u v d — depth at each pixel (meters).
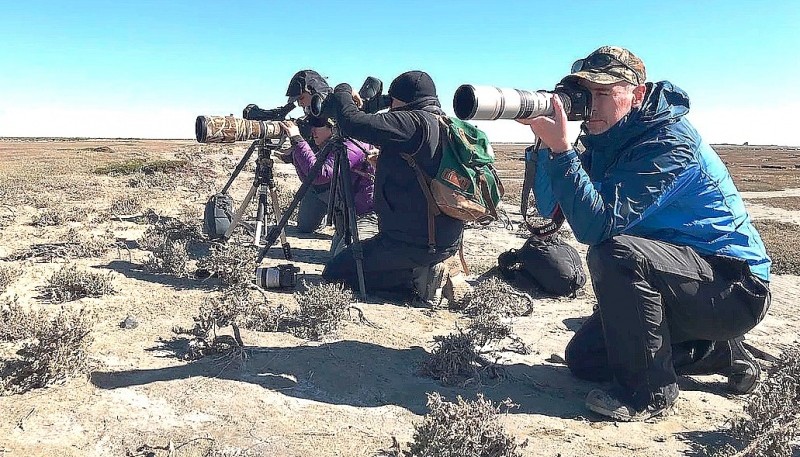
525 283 6.27
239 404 3.20
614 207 3.17
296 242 8.22
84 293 4.95
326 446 2.85
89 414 2.98
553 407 3.48
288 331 4.32
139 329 4.20
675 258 3.29
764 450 2.88
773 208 19.78
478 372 3.83
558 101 2.99
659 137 3.24
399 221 5.22
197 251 6.95
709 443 3.12
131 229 8.16
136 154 34.88
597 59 3.25
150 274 5.74
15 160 25.86
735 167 56.72
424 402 3.43
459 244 5.43
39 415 2.92
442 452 2.54
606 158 3.45
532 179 4.07
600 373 3.85
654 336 3.27
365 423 3.13
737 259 3.35
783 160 82.38
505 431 3.11
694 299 3.32
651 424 3.32
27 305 4.61
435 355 3.80
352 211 5.38
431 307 5.39
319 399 3.36
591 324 3.90
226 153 37.94
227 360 3.69
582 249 9.29
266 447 2.80
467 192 4.93
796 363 3.54
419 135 4.79
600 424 3.29
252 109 6.58
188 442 2.80
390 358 4.00
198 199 12.34
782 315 5.95
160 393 3.25
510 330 4.23
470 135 4.97
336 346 4.07
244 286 4.70
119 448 2.72
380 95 5.06
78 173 18.28
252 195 6.84
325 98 4.90
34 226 8.09
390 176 5.17
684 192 3.31
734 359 3.80
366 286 5.59
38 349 3.25
